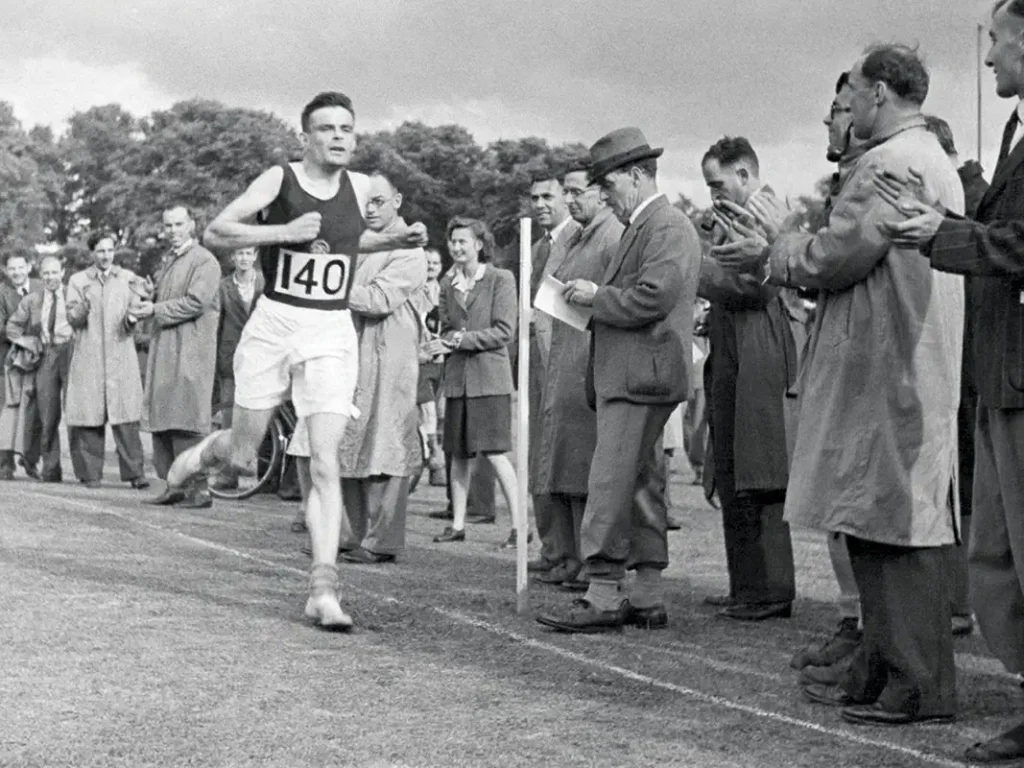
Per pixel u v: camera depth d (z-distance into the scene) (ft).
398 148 332.60
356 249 21.83
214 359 39.19
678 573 28.32
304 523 31.91
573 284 21.35
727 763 14.26
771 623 22.62
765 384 22.68
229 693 16.79
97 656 18.57
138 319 39.11
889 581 15.94
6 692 16.62
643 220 21.15
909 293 15.53
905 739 15.33
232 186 320.29
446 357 32.01
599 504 21.16
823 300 16.46
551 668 18.56
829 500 15.98
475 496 36.52
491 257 33.45
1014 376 14.60
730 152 23.21
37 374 45.03
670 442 38.17
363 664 18.53
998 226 14.34
